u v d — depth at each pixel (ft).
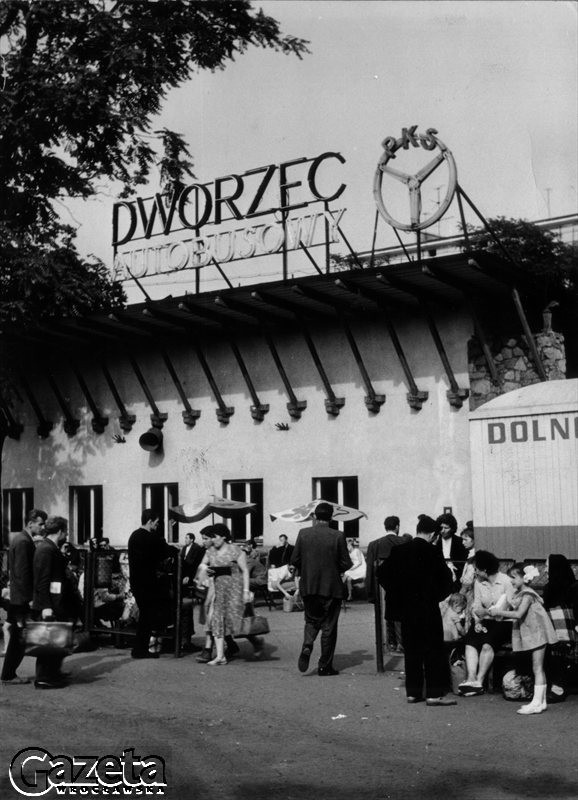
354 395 74.13
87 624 46.93
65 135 77.36
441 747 26.13
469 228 80.59
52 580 36.27
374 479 72.49
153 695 34.45
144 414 86.79
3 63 72.69
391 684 36.11
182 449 83.82
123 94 76.64
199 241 78.28
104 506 88.84
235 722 29.68
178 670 39.91
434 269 64.18
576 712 30.45
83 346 90.22
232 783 22.71
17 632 37.45
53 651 35.17
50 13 71.46
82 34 74.18
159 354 85.97
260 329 79.51
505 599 33.71
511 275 65.98
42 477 94.12
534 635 31.07
